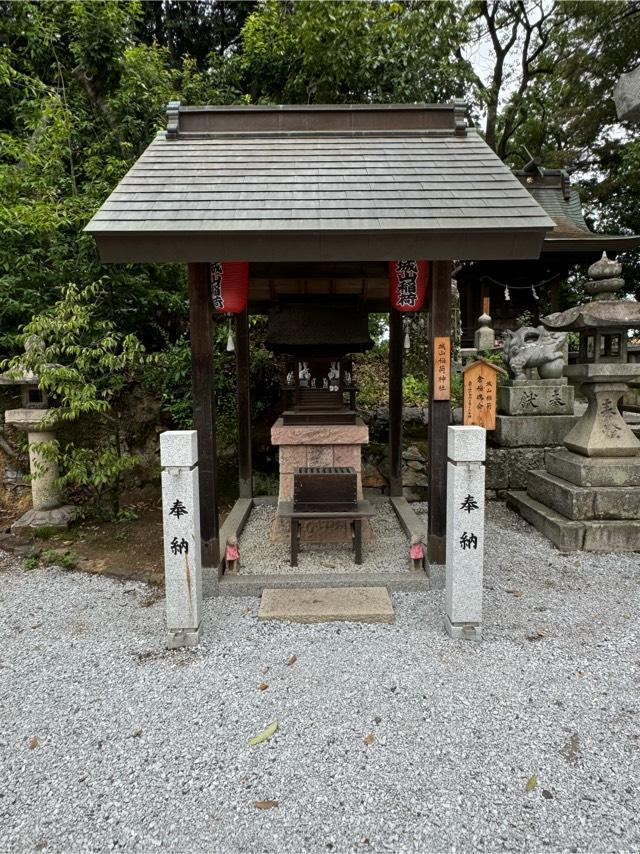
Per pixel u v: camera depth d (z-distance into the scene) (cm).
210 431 405
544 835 203
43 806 219
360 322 525
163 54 914
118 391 679
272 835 204
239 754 245
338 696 285
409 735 256
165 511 326
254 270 503
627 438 535
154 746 252
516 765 237
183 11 1188
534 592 416
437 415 405
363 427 523
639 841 200
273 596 396
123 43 806
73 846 201
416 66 956
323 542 517
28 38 771
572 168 1727
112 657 331
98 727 266
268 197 381
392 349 641
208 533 409
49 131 677
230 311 415
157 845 201
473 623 340
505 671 307
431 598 403
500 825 207
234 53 1069
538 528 563
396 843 200
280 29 939
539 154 1742
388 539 529
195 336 398
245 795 222
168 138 468
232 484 746
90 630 370
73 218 637
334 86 930
